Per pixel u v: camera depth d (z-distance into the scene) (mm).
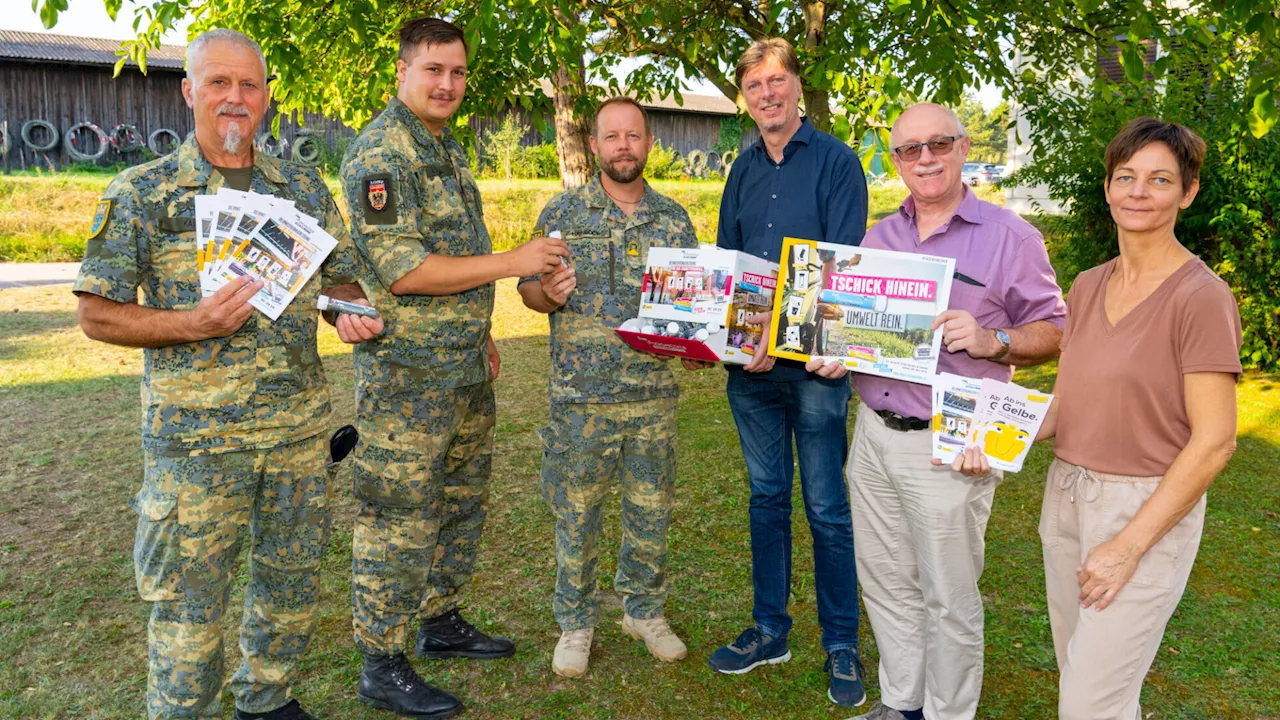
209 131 2127
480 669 2975
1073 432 1981
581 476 2891
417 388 2592
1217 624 3283
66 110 19875
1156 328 1818
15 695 2746
